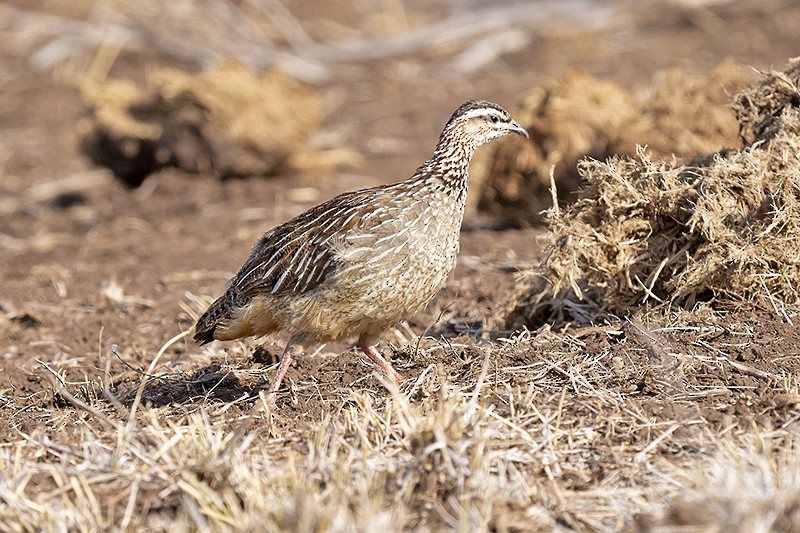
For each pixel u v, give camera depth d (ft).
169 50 110.22
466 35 112.57
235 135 77.56
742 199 39.34
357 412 33.06
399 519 26.48
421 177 37.32
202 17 115.14
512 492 28.22
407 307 37.19
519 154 61.00
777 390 33.50
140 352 45.44
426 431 29.14
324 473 29.19
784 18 105.70
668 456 30.01
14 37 115.65
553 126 60.23
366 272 36.06
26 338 48.73
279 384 37.09
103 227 70.18
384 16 120.37
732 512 25.11
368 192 37.60
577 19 111.24
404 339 42.88
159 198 75.61
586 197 40.93
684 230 40.01
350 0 124.98
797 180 38.50
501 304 44.65
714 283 39.11
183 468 29.09
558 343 38.17
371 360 39.04
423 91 101.09
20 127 98.27
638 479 28.89
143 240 65.98
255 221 68.80
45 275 60.03
